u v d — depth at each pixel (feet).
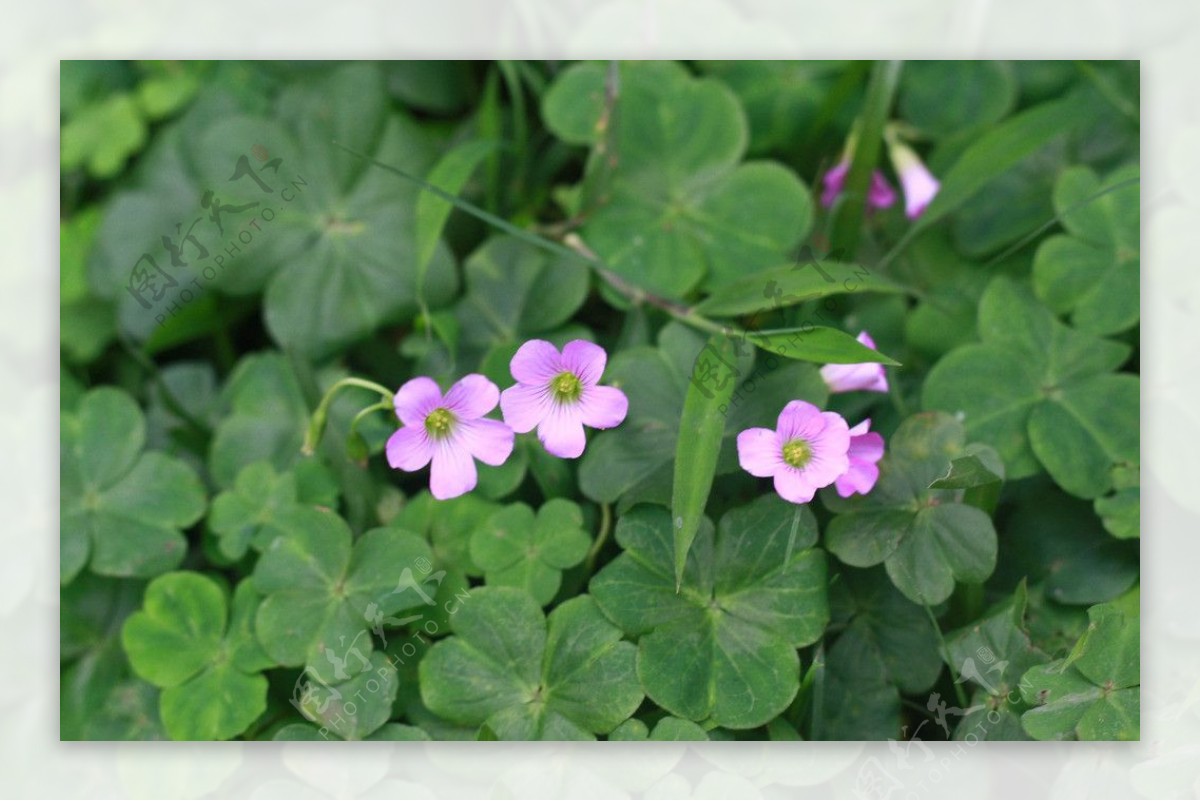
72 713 1.65
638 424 1.62
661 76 1.76
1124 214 1.70
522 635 1.59
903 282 1.73
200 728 1.60
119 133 1.81
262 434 1.70
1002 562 1.64
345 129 1.76
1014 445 1.64
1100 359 1.66
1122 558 1.62
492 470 1.64
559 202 1.77
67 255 1.78
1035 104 1.78
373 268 1.73
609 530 1.64
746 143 1.73
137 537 1.67
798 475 1.54
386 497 1.66
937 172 1.75
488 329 1.70
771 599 1.58
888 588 1.61
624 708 1.57
